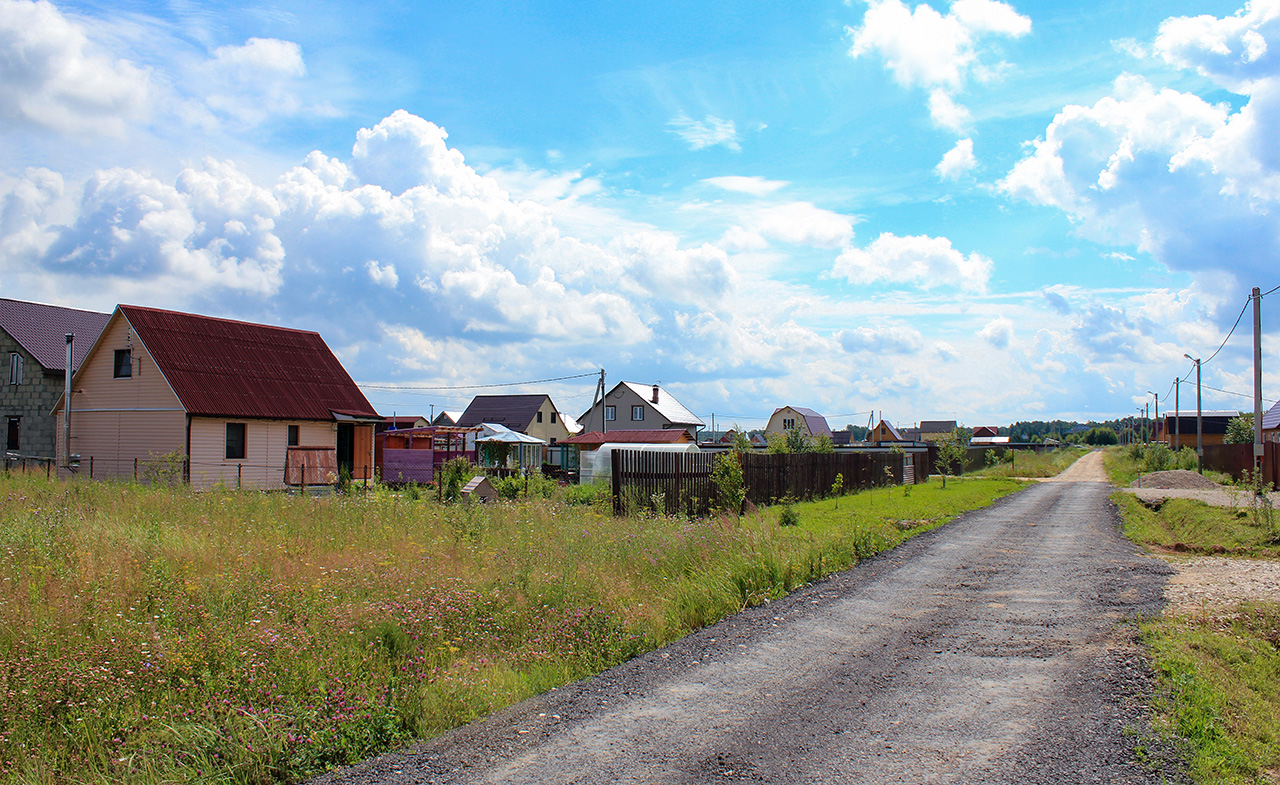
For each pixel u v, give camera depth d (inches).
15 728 183.8
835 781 171.9
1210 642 282.8
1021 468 2209.6
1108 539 641.0
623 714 218.2
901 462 1515.7
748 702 227.9
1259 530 615.8
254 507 559.8
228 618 261.9
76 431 1106.1
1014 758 183.8
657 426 2839.6
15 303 1305.4
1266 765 178.2
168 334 1077.8
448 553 412.8
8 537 367.2
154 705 201.5
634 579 389.4
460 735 203.3
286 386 1149.1
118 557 326.3
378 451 1296.8
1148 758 182.2
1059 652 279.0
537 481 952.9
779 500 923.4
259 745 184.1
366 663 240.8
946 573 461.1
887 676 252.8
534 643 281.0
